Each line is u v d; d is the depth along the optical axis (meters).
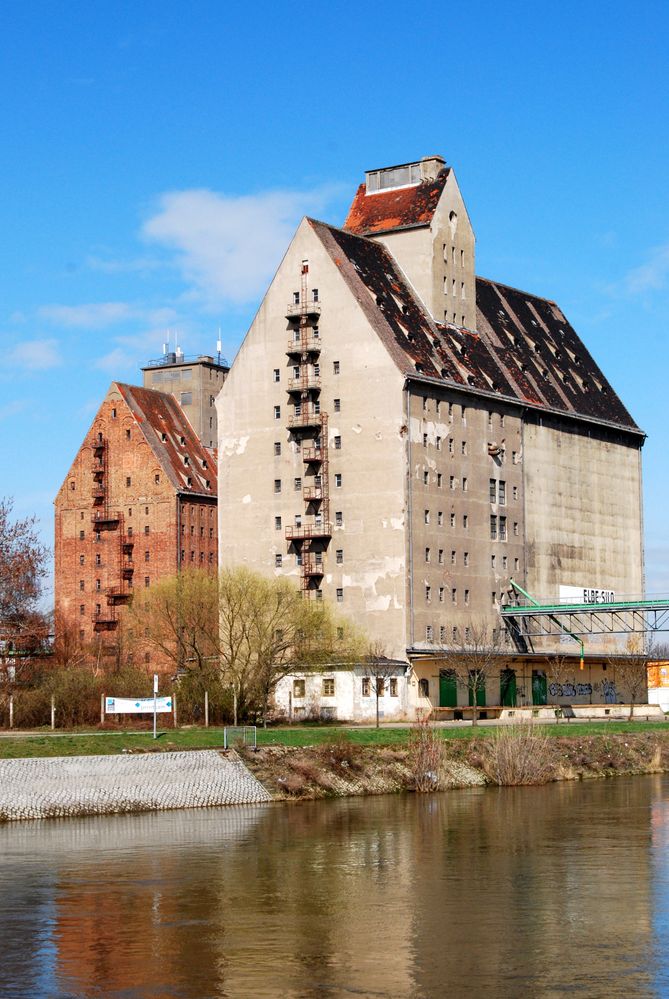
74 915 52.41
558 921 51.72
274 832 73.50
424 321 149.25
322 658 128.00
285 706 131.50
